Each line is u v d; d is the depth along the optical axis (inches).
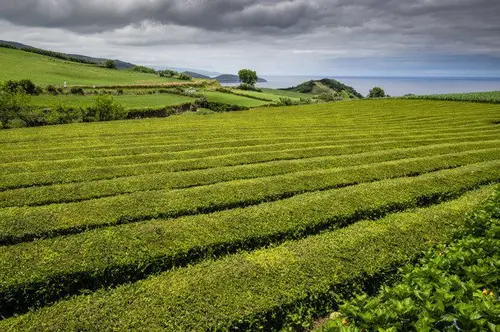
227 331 259.9
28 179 624.1
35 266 329.7
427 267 245.0
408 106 2194.9
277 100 3516.2
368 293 323.0
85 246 366.3
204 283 308.0
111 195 551.8
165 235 393.1
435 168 693.9
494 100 2144.4
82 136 1159.6
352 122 1541.6
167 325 259.3
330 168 710.5
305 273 320.5
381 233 394.0
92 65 4584.2
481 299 199.5
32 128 1381.6
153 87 3371.1
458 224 416.5
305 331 285.4
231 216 442.9
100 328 259.3
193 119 1776.6
